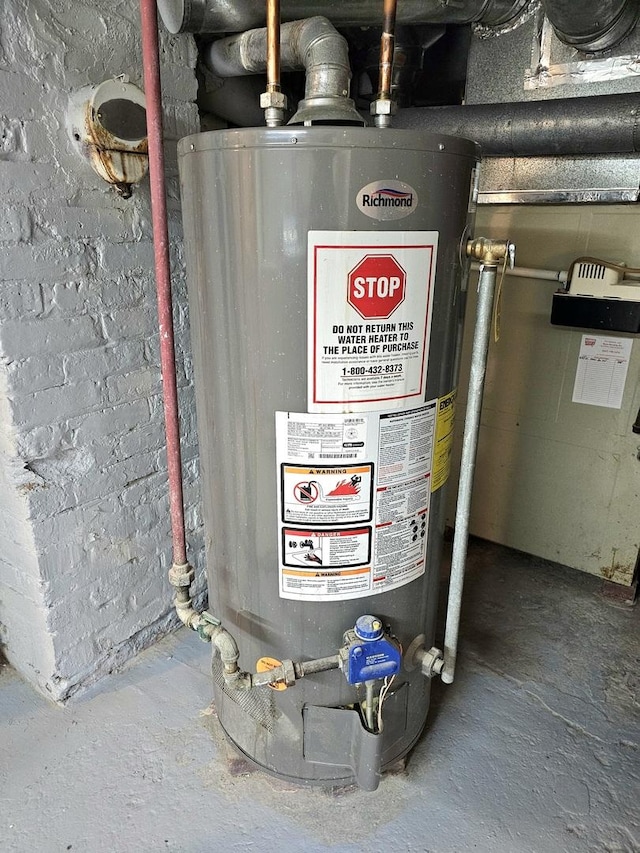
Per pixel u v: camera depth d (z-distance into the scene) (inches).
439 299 36.7
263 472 38.1
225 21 47.1
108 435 51.9
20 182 40.9
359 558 39.6
